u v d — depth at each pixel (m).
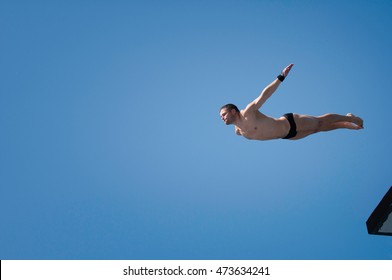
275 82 10.34
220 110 11.18
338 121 11.88
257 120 11.00
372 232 10.48
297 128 11.45
